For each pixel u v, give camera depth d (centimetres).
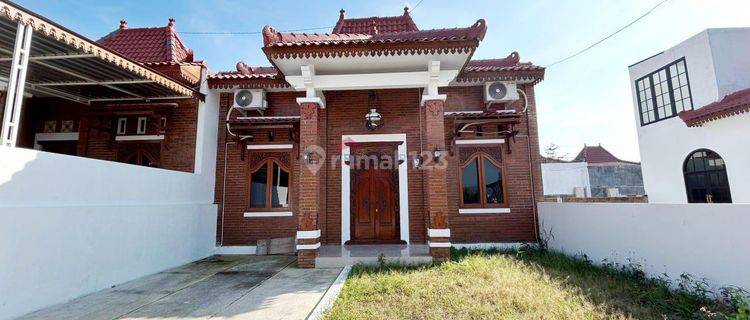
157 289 554
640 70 1351
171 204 729
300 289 547
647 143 1316
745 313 351
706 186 1072
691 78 1145
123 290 549
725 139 981
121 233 595
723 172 1017
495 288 507
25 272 438
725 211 419
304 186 717
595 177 2269
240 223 893
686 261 469
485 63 916
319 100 734
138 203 642
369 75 750
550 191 2136
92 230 538
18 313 428
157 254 680
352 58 693
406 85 749
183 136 862
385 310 434
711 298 430
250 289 550
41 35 516
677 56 1199
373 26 992
